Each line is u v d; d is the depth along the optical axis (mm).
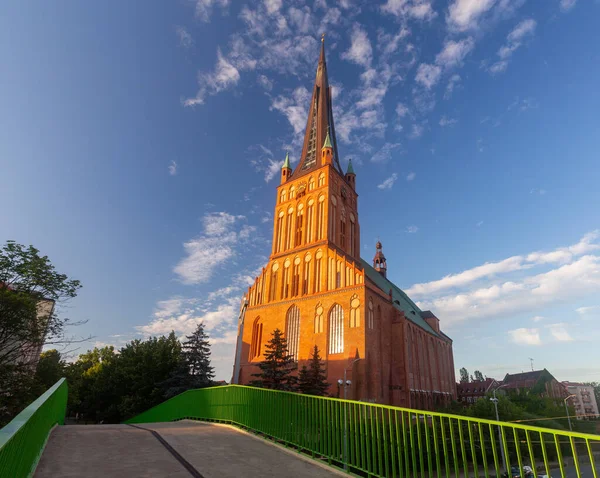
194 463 9578
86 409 58406
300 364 46531
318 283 50469
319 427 11344
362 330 43469
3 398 28906
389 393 46250
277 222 60938
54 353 35469
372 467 9320
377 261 93312
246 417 16219
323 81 75750
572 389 127125
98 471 8344
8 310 28766
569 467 23000
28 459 7078
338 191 59500
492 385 103188
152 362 52219
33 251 31203
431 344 69250
